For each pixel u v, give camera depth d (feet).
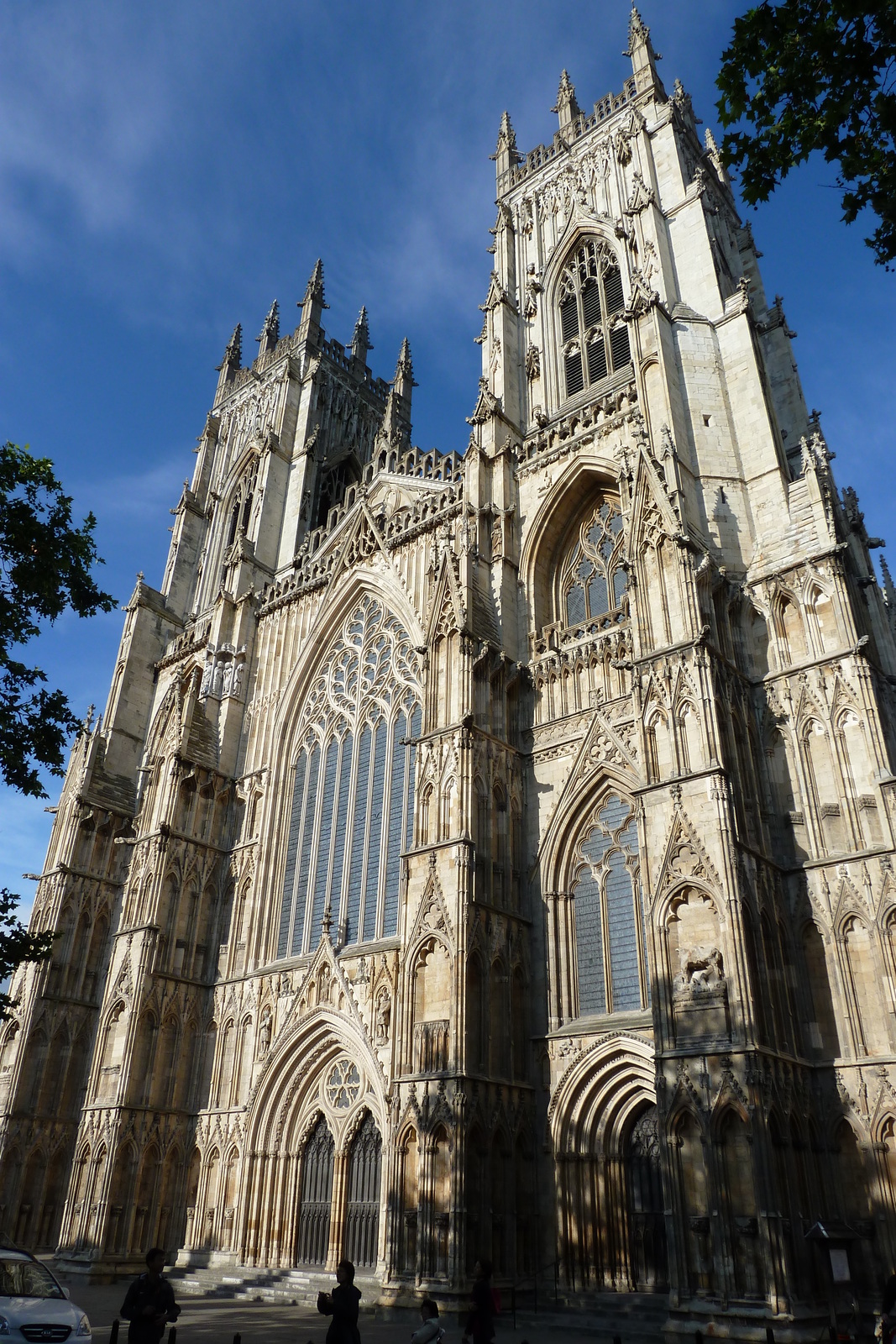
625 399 193.26
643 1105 140.46
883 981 121.90
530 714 177.47
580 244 241.35
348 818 201.98
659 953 125.08
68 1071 218.59
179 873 212.02
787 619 152.05
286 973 191.62
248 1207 173.27
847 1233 103.91
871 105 71.15
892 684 179.22
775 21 70.08
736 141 74.59
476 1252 130.11
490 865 157.07
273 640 246.68
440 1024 143.43
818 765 139.85
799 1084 119.55
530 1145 143.95
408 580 214.90
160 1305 70.13
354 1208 160.97
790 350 206.08
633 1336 113.91
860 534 204.74
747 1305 103.76
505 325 233.14
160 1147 189.16
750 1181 108.88
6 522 115.55
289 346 342.23
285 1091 178.70
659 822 132.36
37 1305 77.30
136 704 273.75
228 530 315.99
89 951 233.35
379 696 209.05
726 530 162.61
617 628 170.71
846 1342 98.89
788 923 131.75
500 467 203.10
